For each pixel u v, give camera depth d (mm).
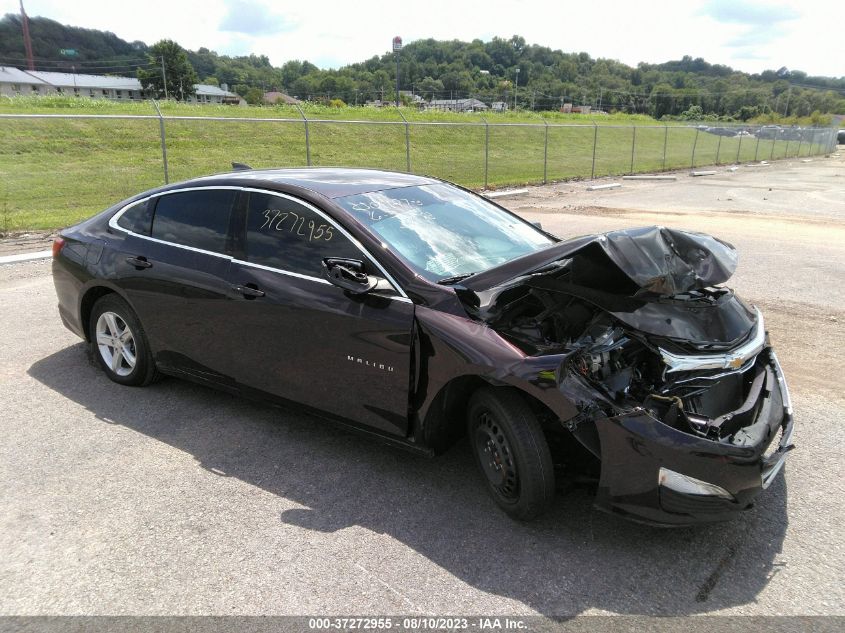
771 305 6797
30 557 2812
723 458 2568
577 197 17875
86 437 3877
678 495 2574
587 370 2754
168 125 22844
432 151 26797
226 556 2818
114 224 4504
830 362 5137
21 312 6316
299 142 24156
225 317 3797
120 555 2824
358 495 3279
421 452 3264
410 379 3141
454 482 3395
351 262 3209
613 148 36375
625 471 2637
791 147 47188
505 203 16203
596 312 3082
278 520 3074
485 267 3498
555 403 2672
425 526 3020
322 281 3420
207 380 4109
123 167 18359
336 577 2682
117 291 4336
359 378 3326
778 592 2574
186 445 3793
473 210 4094
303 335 3471
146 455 3676
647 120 65375
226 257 3822
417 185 4172
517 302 3176
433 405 3117
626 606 2506
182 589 2617
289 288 3506
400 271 3221
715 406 2936
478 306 3047
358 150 24859
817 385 4680
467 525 3023
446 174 22000
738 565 2738
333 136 25578
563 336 3053
